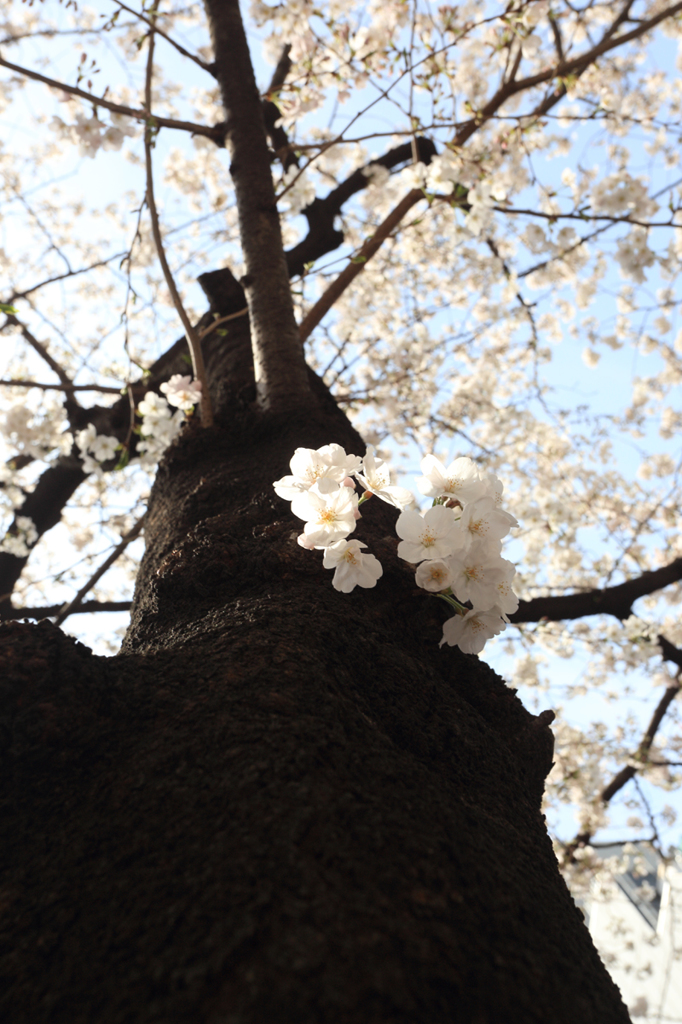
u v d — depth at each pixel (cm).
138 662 35
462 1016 21
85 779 30
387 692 36
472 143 178
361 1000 20
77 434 138
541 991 23
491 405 207
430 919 23
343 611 39
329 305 103
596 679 232
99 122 100
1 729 31
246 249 83
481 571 38
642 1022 266
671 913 248
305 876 24
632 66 201
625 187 131
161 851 26
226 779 27
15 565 148
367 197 185
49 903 25
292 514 48
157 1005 21
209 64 104
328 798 27
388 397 187
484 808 33
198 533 47
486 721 40
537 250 135
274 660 34
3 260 203
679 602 237
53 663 33
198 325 110
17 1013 23
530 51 137
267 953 21
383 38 133
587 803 198
